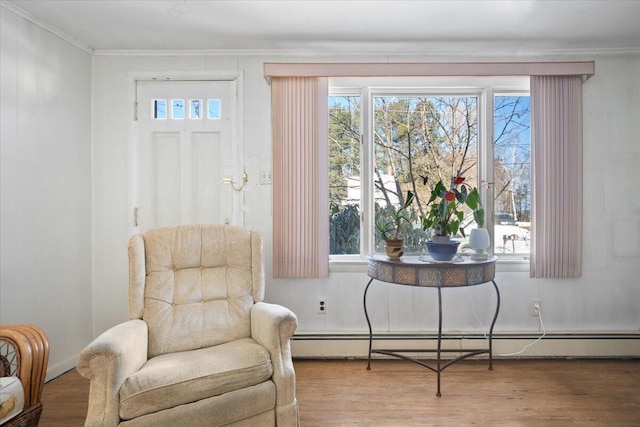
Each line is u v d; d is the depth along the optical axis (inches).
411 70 102.7
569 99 105.3
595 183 107.1
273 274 107.4
